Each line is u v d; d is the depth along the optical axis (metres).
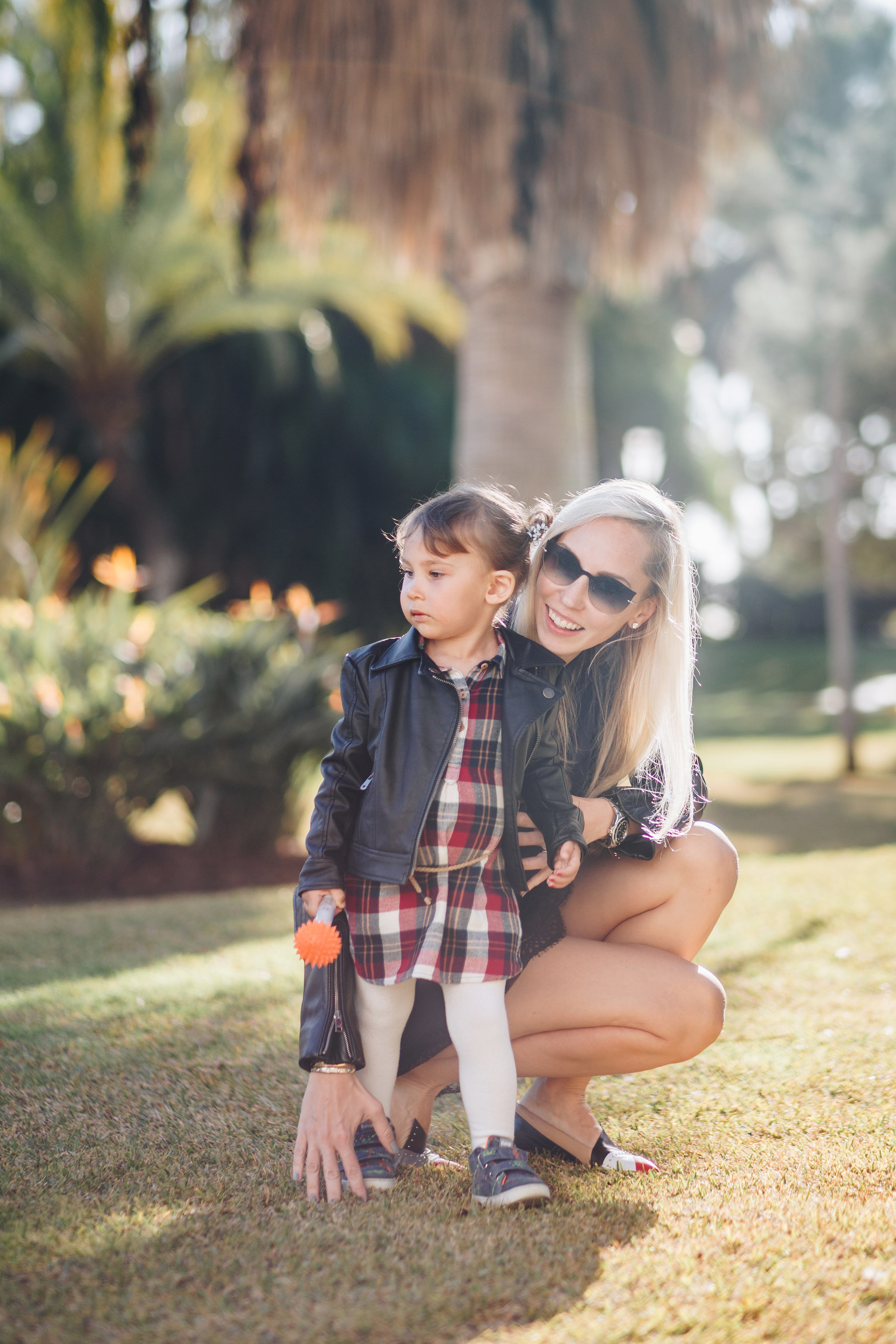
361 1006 1.76
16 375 13.59
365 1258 1.47
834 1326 1.30
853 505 13.12
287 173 6.21
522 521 1.88
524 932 1.83
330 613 6.32
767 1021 2.55
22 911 4.42
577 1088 1.88
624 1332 1.29
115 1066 2.26
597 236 6.37
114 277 11.40
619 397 19.50
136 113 5.99
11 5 7.96
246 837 6.09
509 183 6.00
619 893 1.90
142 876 5.59
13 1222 1.57
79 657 5.43
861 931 3.41
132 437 13.36
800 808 8.45
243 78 6.02
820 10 7.10
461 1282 1.41
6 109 10.34
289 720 5.80
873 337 10.28
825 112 9.56
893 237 9.73
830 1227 1.55
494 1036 1.69
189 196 8.56
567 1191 1.71
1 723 5.16
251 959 3.18
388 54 5.72
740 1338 1.28
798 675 26.55
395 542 1.91
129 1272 1.43
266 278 11.26
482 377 7.04
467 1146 1.98
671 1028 1.77
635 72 6.07
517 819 1.77
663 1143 1.91
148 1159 1.82
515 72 5.86
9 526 7.61
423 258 6.48
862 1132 1.91
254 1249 1.50
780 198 9.88
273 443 14.66
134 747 5.36
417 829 1.68
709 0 6.13
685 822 1.92
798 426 11.78
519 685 1.79
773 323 10.89
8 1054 2.30
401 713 1.74
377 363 15.34
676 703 1.94
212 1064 2.28
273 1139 1.92
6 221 10.73
